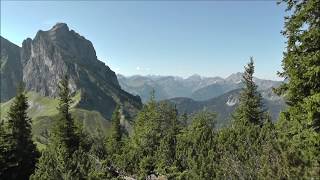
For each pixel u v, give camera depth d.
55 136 72.62
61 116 73.81
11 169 65.44
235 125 69.12
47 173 44.66
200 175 42.88
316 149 22.73
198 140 61.06
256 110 71.31
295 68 23.95
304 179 18.33
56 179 44.19
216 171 36.88
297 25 23.75
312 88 23.36
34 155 70.38
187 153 58.06
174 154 64.62
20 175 67.00
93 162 47.94
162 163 63.84
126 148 88.81
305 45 23.69
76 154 47.53
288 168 18.95
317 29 22.81
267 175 19.88
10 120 68.50
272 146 21.06
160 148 67.06
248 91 72.38
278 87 25.78
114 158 85.38
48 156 47.09
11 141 67.00
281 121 26.27
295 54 24.16
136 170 74.38
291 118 25.27
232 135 51.06
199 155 49.81
